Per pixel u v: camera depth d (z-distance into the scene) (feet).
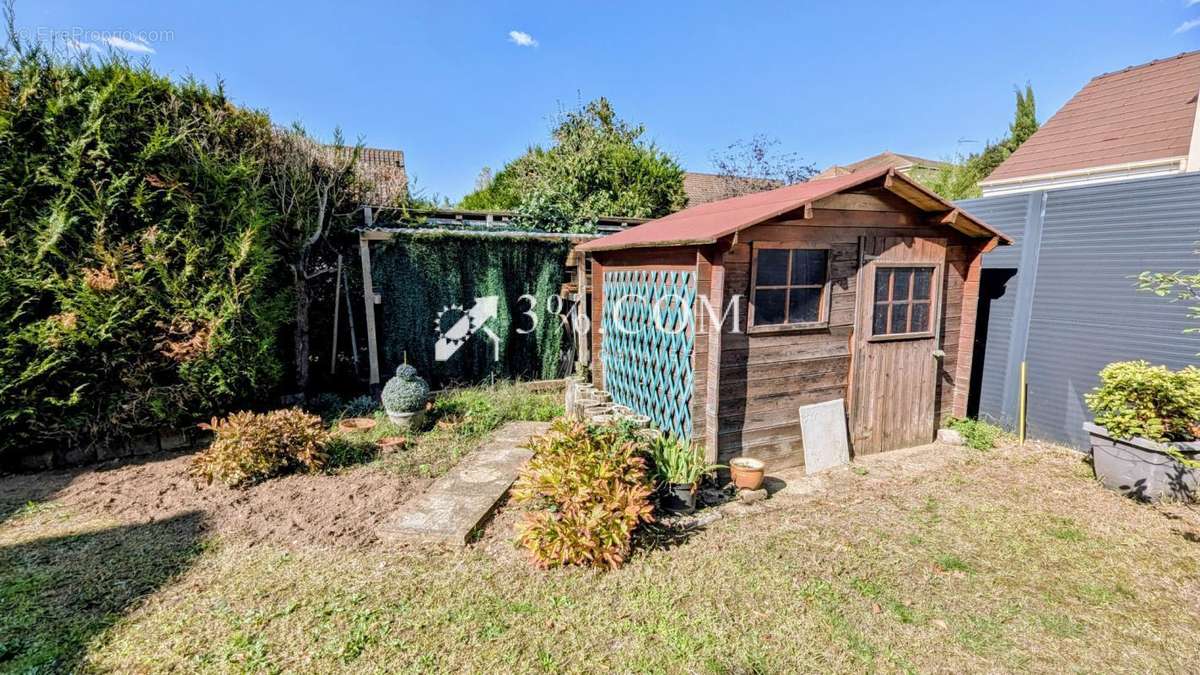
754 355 15.30
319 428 16.37
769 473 15.98
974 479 15.44
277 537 11.77
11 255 14.89
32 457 15.75
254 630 8.70
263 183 21.25
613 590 9.96
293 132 22.61
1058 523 12.71
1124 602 9.71
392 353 23.43
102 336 15.64
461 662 8.07
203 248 17.20
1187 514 12.91
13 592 9.63
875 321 16.87
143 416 16.80
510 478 14.76
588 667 8.00
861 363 16.80
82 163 15.74
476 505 13.05
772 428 15.90
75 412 15.89
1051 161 31.04
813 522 12.83
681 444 14.40
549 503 12.07
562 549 10.46
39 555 10.95
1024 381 18.85
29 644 8.28
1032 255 18.38
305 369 22.48
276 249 20.59
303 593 9.73
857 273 16.37
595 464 11.97
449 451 17.08
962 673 7.97
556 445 13.05
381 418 19.97
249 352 18.11
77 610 9.18
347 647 8.31
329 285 24.22
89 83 16.40
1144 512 13.16
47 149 15.49
